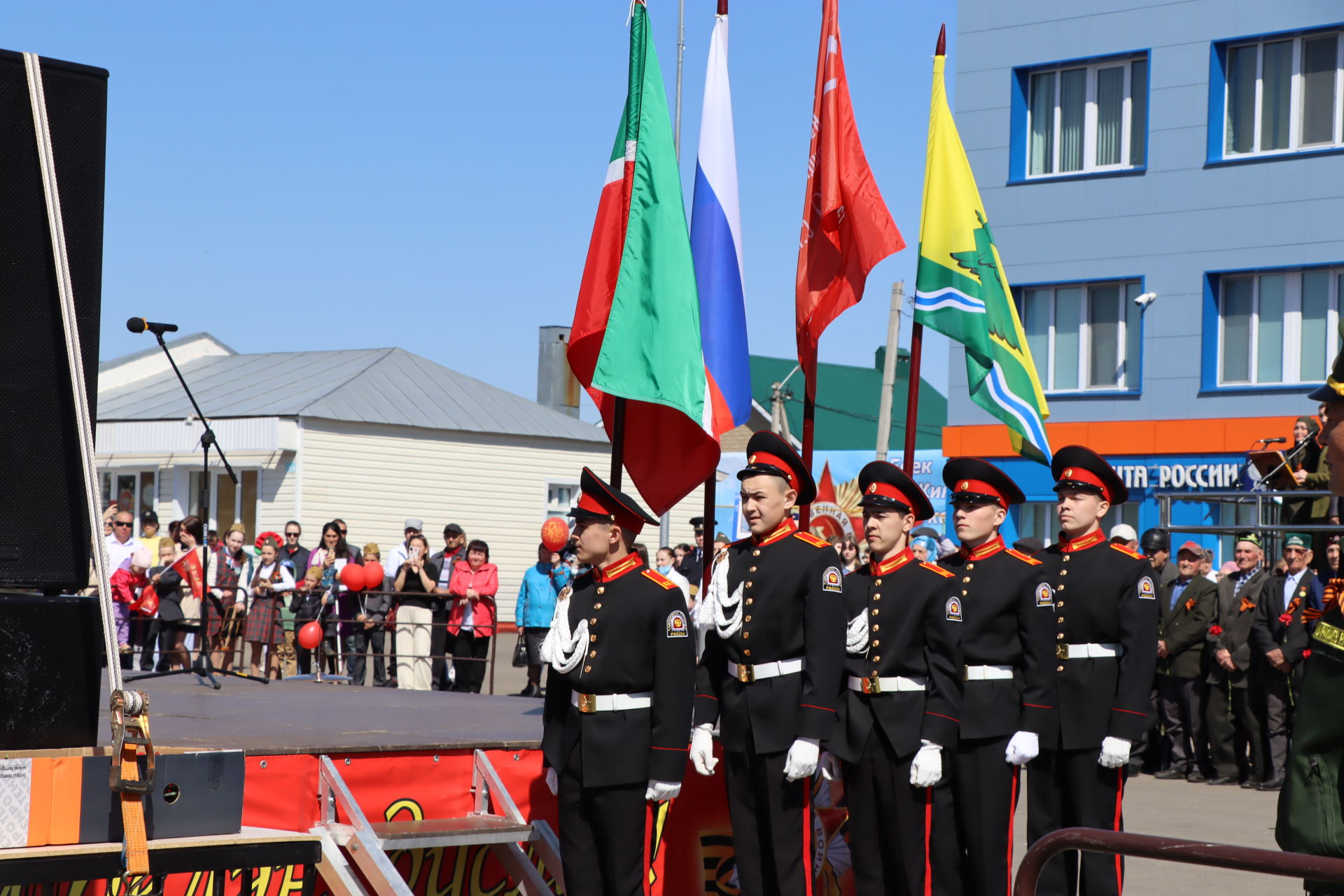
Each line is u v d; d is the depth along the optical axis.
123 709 4.39
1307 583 11.37
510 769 6.16
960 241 7.79
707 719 6.24
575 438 29.59
